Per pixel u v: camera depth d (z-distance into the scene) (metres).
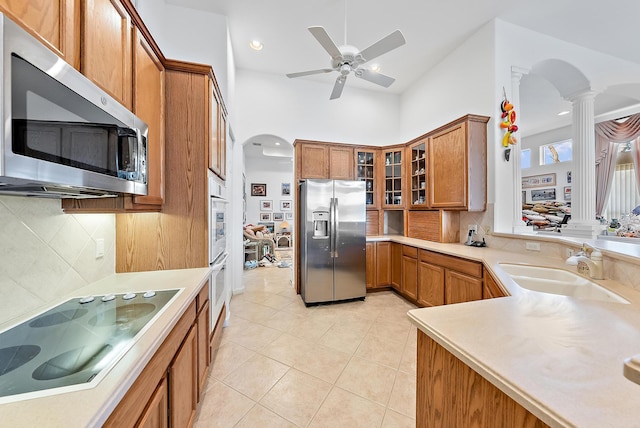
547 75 3.22
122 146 1.05
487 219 2.80
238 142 3.69
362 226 3.36
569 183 5.27
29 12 0.73
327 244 3.22
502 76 2.75
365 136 4.34
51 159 0.71
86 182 0.84
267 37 3.06
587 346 0.74
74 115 0.79
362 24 2.83
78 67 0.93
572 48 3.03
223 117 2.47
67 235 1.27
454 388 0.79
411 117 4.20
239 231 3.66
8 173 0.58
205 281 1.59
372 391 1.70
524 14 2.66
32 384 0.64
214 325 1.94
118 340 0.84
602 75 3.15
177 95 1.77
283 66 3.66
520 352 0.70
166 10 2.58
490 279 1.98
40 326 0.95
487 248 2.72
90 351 0.78
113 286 1.40
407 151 3.80
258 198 7.96
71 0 0.89
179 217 1.77
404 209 3.84
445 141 3.03
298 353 2.13
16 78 0.60
